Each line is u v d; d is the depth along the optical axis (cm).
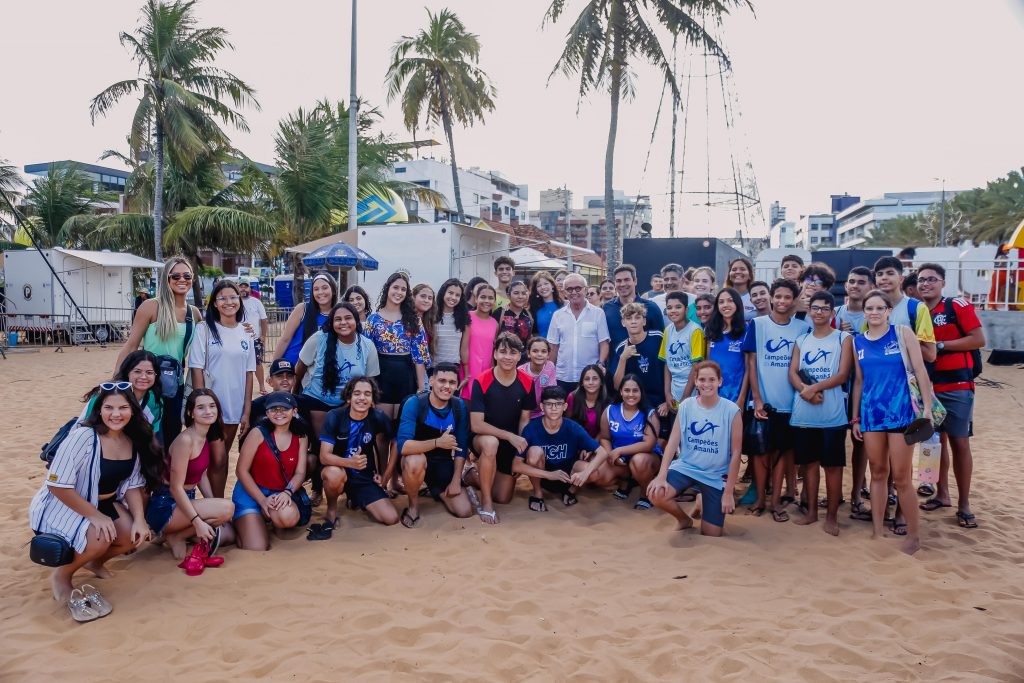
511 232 3916
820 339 539
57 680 329
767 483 621
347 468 548
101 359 1911
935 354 511
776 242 9694
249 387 564
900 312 511
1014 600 418
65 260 2323
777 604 415
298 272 2508
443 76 2483
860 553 495
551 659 352
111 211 3669
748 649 362
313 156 2270
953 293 1980
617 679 336
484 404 591
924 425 473
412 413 559
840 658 353
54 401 1180
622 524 561
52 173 3259
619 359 670
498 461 607
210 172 2767
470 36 2491
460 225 1534
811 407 534
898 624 390
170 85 2289
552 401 583
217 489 533
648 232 1903
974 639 370
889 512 588
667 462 541
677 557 489
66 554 392
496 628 385
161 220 2486
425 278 1523
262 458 512
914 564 473
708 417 530
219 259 4112
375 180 2456
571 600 421
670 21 1888
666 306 620
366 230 1576
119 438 425
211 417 480
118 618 392
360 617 393
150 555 480
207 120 2448
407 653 355
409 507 559
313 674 336
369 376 594
